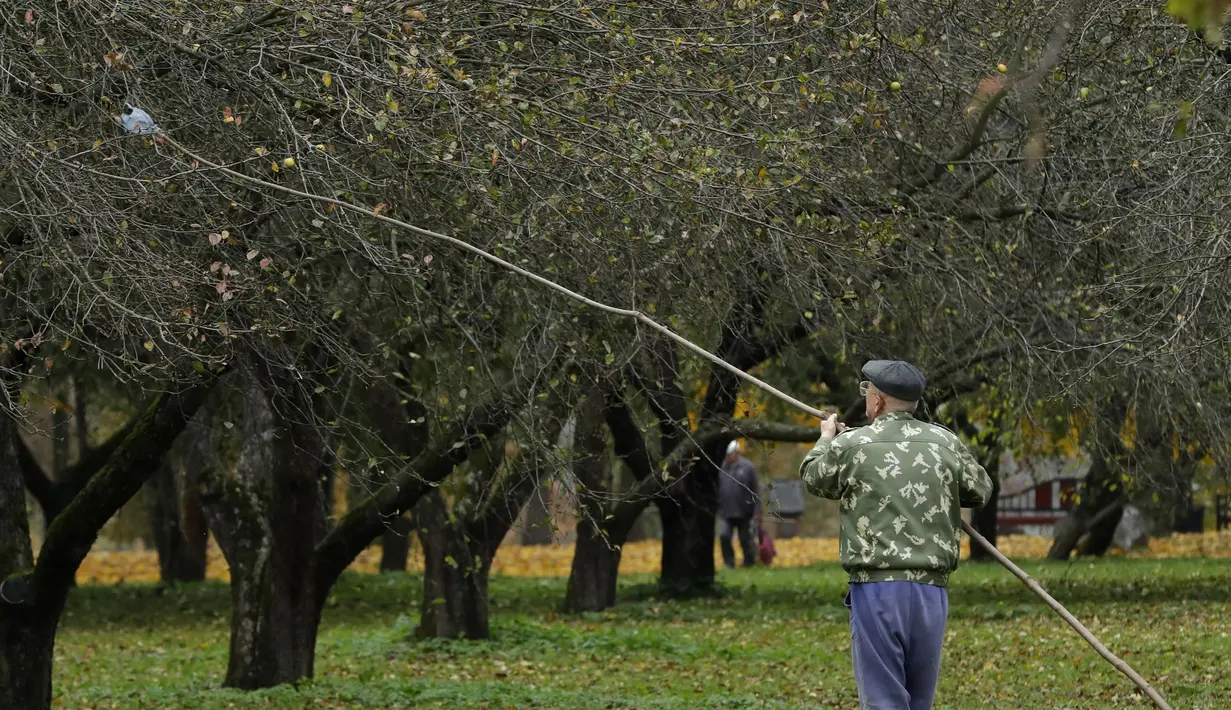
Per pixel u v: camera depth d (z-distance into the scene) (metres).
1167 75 26.70
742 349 38.09
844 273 26.94
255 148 19.69
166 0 19.62
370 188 21.89
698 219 21.97
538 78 21.80
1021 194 29.83
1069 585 53.16
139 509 74.19
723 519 77.50
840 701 29.78
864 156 25.95
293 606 33.62
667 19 23.39
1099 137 29.44
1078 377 28.00
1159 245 28.50
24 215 18.11
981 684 30.89
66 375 42.25
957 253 32.06
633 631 44.34
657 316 24.23
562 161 21.09
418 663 39.53
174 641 49.31
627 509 51.69
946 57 26.67
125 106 18.75
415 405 34.69
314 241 23.33
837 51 23.97
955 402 41.72
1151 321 27.42
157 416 25.12
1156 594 48.81
